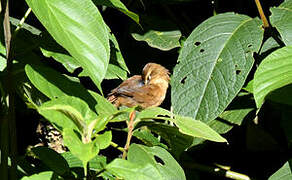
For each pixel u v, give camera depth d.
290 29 7.05
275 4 9.02
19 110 8.13
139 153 4.87
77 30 4.35
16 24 7.04
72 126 4.06
